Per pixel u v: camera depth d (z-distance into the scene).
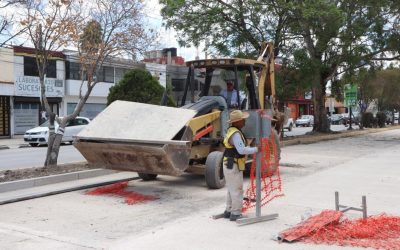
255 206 8.60
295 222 7.64
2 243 6.72
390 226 7.00
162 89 35.53
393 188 10.73
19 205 9.32
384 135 32.69
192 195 10.27
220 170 10.95
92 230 7.43
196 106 11.32
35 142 27.42
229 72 12.22
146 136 9.94
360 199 9.45
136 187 11.28
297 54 24.50
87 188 11.18
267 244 6.45
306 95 30.77
